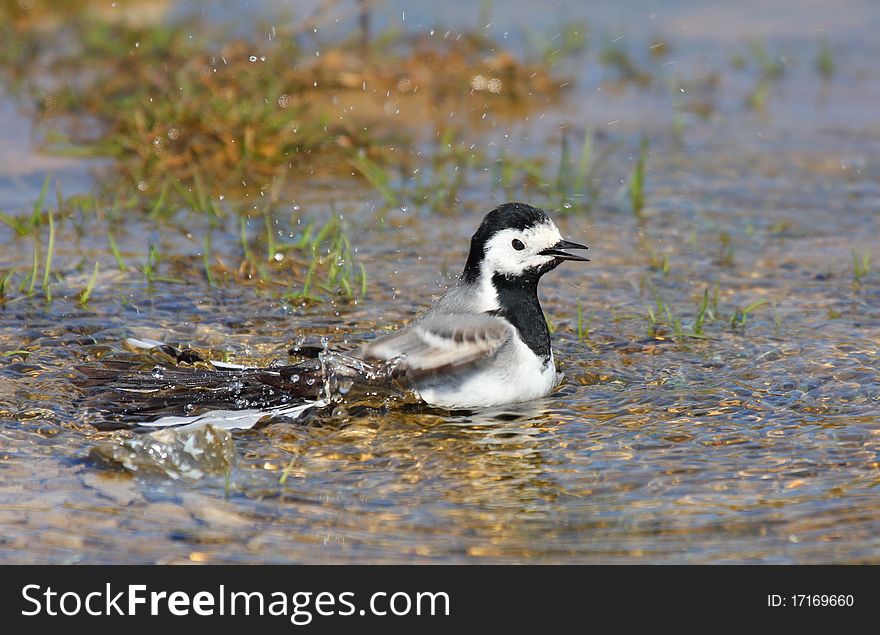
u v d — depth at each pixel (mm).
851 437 10070
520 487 9297
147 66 19828
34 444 9891
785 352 11945
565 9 24953
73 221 15531
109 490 9195
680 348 12133
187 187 16781
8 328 12336
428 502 9078
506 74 20906
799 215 16203
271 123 17719
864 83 21688
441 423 10555
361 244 15172
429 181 17297
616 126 19781
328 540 8539
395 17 23281
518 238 11039
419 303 13406
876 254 14859
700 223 16016
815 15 25672
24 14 23438
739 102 20891
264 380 10961
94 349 11883
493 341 10906
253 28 21500
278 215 16047
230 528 8711
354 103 19922
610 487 9273
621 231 15773
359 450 9984
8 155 17641
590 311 13219
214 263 14391
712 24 25000
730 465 9594
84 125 18797
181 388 10875
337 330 12570
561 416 10656
